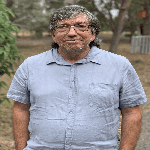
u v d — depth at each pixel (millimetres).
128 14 15844
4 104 5285
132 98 1155
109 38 25844
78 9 1081
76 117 1099
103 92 1094
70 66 1124
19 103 1263
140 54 12742
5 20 3018
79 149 1114
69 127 1101
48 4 16125
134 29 21141
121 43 20984
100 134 1111
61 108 1105
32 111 1172
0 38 2873
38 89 1128
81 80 1105
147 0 13383
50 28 1150
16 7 18688
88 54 1134
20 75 1191
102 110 1102
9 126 4156
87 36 1082
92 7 12922
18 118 1254
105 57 1149
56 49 1164
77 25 1061
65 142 1113
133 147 1209
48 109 1115
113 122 1137
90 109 1096
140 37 12977
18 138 1260
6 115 4668
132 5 14672
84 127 1098
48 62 1140
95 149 1114
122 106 1201
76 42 1066
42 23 19031
